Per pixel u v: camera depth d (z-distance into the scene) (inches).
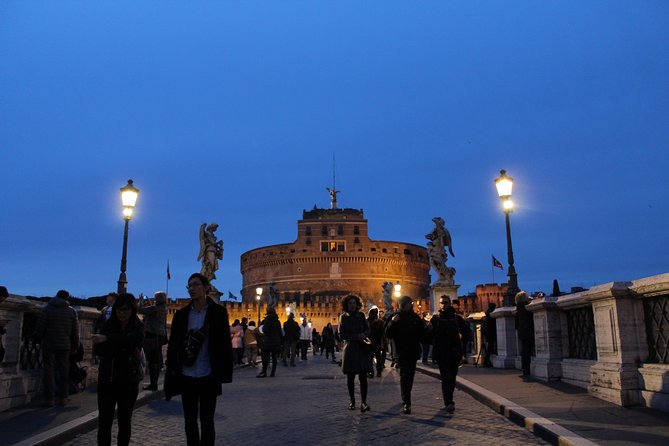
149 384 621.3
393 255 4552.2
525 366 636.7
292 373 918.4
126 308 314.2
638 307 436.8
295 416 453.4
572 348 573.0
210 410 285.7
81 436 386.3
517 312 652.7
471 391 549.6
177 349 289.9
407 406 450.6
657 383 404.8
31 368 533.3
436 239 1491.1
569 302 542.0
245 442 358.0
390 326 467.5
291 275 4448.8
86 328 639.1
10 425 390.6
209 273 1465.3
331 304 3752.5
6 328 477.4
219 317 296.2
